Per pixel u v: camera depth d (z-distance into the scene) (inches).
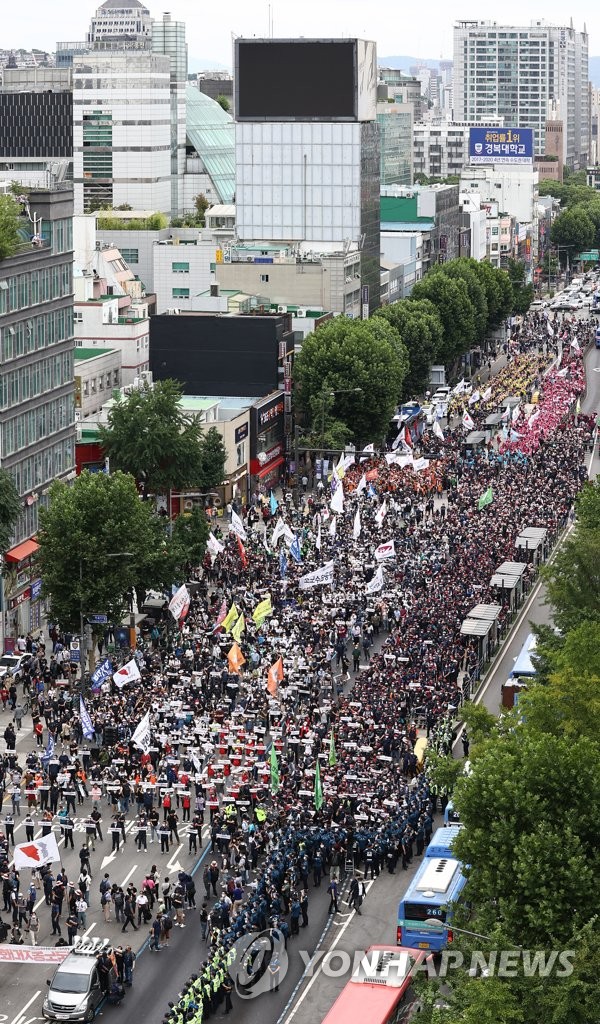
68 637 6274.6
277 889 4121.6
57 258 6968.5
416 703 5349.4
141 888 4266.7
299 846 4306.1
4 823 4520.2
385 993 3321.9
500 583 6614.2
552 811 3299.7
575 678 3821.4
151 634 6117.1
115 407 7613.2
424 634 5959.6
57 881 4079.7
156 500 7819.9
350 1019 3206.2
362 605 6318.9
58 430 7057.1
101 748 5039.4
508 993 2920.8
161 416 7598.4
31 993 3740.2
